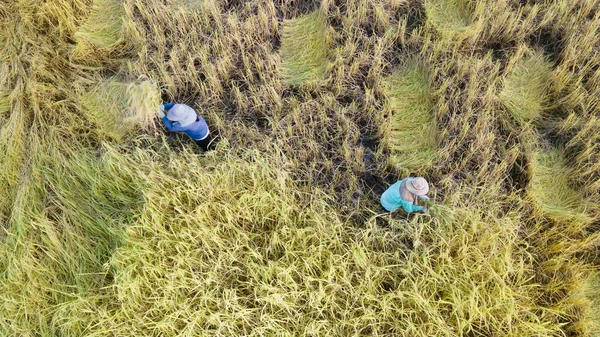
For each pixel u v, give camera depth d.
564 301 4.52
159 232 4.75
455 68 5.94
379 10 6.29
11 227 4.95
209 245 4.75
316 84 5.91
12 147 5.43
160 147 5.53
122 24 6.46
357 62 5.95
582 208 5.02
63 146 5.46
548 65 6.03
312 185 5.36
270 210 5.01
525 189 5.20
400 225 4.87
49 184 5.20
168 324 4.30
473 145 5.37
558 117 5.70
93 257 4.79
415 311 4.32
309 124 5.68
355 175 5.47
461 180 5.26
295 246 4.78
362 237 4.84
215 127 5.79
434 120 5.61
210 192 4.96
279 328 4.35
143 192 4.87
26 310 4.53
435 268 4.63
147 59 6.22
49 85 5.94
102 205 5.14
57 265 4.79
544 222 5.05
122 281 4.45
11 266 4.68
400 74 6.13
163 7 6.55
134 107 5.39
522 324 4.29
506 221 4.88
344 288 4.53
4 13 6.51
